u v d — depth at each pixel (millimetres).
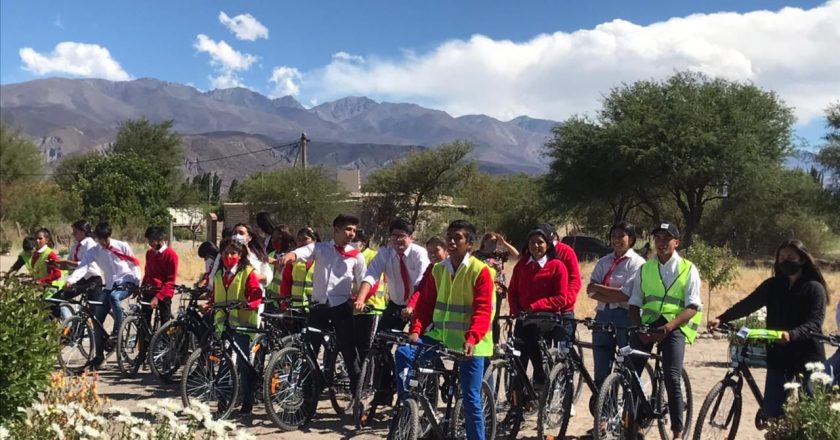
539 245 7234
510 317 7203
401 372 6023
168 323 9133
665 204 48344
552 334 7145
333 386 7965
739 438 7336
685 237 41062
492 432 6523
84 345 9656
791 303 6191
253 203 54688
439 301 6141
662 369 6699
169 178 66062
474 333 5824
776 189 40000
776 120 41031
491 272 6047
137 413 7711
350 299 8070
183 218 74312
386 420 7883
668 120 38812
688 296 6570
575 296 7195
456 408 6309
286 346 7672
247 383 7746
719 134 38594
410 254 7793
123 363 9734
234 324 7836
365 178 60062
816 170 44406
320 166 55969
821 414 4949
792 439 5082
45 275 10602
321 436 7293
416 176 56125
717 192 43188
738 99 40625
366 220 57250
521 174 59781
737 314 6508
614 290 7199
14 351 4734
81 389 6133
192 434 4922
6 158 47281
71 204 44906
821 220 44125
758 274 26578
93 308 9742
